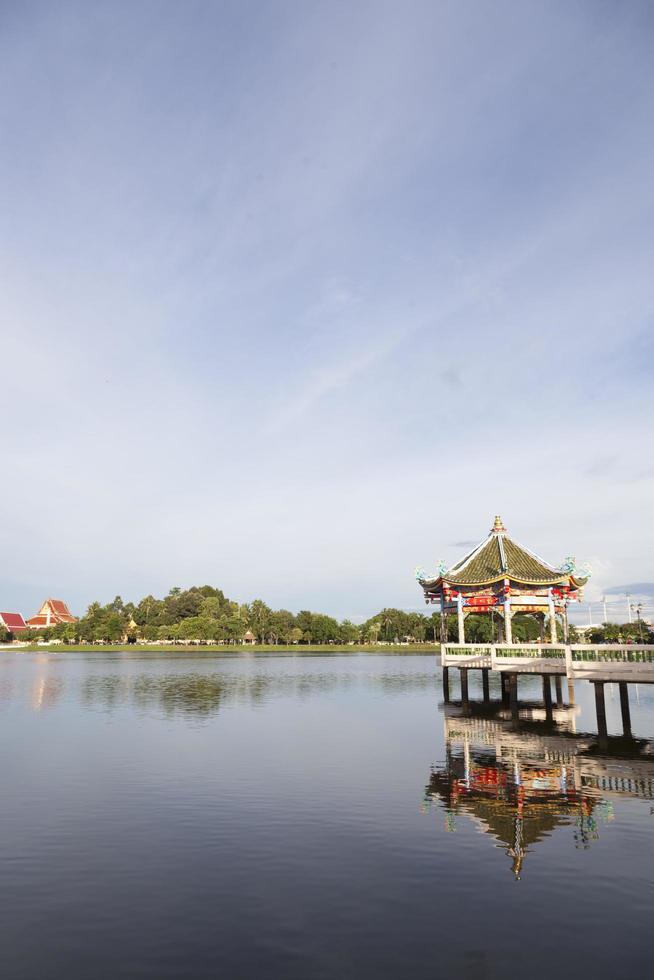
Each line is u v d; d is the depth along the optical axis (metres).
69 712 50.41
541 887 16.92
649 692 69.44
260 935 14.59
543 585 50.41
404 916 15.43
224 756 32.78
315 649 187.12
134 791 26.11
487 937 14.47
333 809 23.53
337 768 29.95
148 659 139.62
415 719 46.09
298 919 15.31
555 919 15.26
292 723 44.28
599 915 15.45
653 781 27.41
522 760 31.70
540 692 69.38
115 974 13.06
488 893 16.61
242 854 19.25
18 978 12.91
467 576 52.62
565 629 51.00
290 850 19.55
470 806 23.84
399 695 63.81
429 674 94.62
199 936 14.56
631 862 18.52
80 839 20.56
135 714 49.16
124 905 16.05
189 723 44.38
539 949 13.97
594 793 25.56
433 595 57.12
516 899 16.27
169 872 17.97
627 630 127.94
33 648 188.88
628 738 37.62
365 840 20.34
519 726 42.50
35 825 21.92
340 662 127.88
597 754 33.22
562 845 19.83
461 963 13.44
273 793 25.69
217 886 17.08
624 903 16.03
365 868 18.17
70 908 15.91
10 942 14.33
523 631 142.50
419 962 13.48
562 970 13.18
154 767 30.30
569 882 17.22
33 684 75.88
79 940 14.41
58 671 99.19
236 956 13.73
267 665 117.06
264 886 17.06
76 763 31.25
